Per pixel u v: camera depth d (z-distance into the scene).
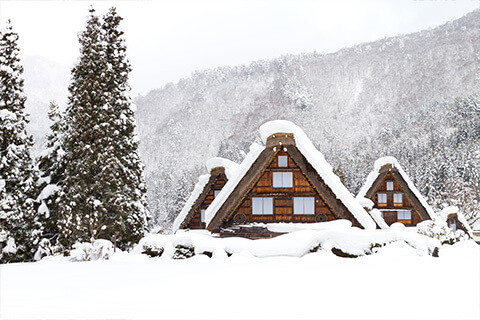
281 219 22.72
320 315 7.16
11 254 24.31
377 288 9.37
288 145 22.09
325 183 21.55
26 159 26.88
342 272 11.60
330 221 22.30
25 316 7.22
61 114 30.11
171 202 85.31
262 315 7.15
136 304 7.94
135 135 30.27
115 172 26.34
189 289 9.30
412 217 39.81
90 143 26.50
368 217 21.00
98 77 27.91
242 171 22.08
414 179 81.81
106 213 25.95
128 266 13.43
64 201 25.62
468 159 84.25
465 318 7.01
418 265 12.93
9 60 27.53
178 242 15.97
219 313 7.29
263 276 10.97
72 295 8.81
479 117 122.31
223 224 22.33
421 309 7.56
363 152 171.12
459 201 61.97
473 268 12.23
